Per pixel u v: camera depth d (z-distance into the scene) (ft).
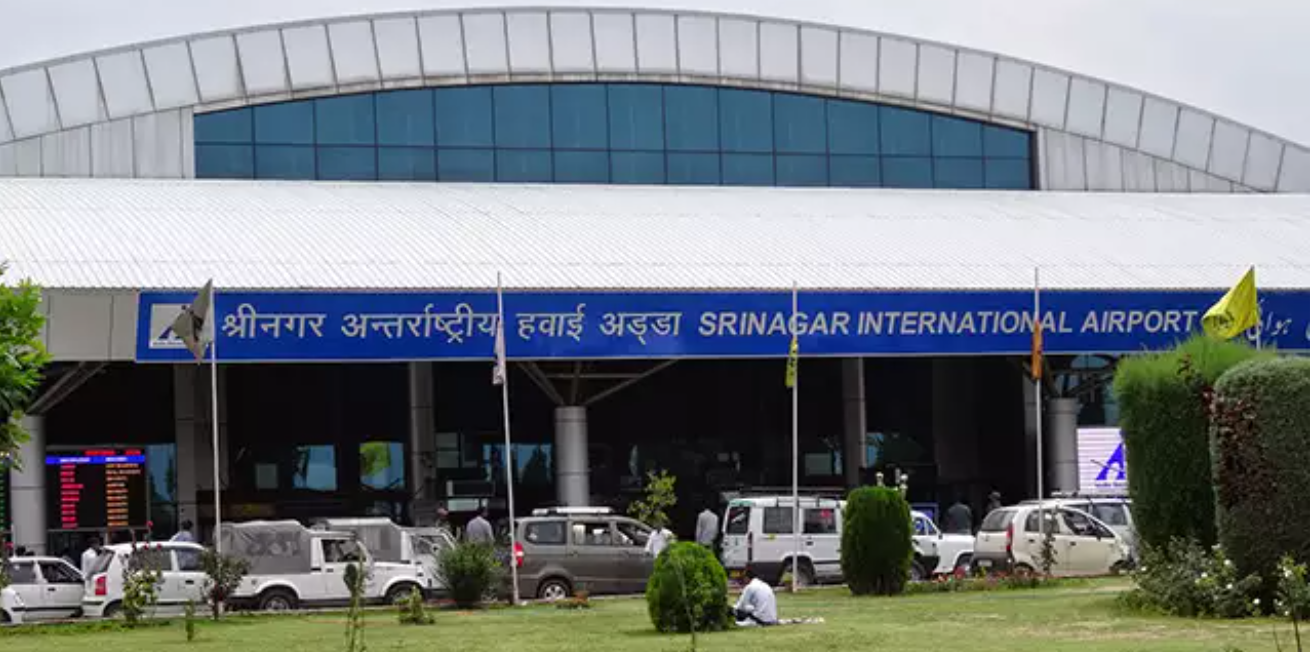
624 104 160.97
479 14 158.10
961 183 168.45
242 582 93.81
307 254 119.44
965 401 155.84
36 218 124.98
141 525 133.39
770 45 163.94
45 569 97.30
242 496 138.10
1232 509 62.18
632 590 102.63
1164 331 127.65
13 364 67.05
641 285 119.24
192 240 120.88
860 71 165.78
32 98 149.28
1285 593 58.34
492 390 146.30
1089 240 143.02
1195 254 140.05
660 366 124.67
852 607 78.69
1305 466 60.54
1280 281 134.62
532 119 158.92
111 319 108.68
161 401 135.85
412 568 97.91
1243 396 61.72
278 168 153.48
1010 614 69.00
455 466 144.66
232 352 109.40
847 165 165.27
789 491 137.80
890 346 122.52
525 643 62.08
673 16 162.20
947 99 168.04
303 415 140.87
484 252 124.06
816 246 134.00
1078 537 104.12
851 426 149.59
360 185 150.30
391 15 156.46
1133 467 69.56
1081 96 172.35
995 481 154.40
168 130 151.74
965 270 130.52
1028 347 125.49
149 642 68.69
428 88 157.07
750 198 153.58
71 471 131.85
